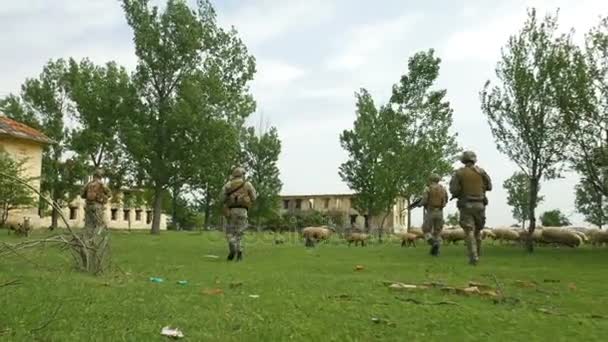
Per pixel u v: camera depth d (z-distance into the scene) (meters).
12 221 30.59
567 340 5.03
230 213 14.27
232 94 45.50
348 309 6.23
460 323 5.60
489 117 19.95
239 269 11.09
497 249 20.12
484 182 13.85
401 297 7.23
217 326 5.16
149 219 91.75
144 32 43.00
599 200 27.91
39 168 41.38
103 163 47.78
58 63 54.75
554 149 19.25
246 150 67.50
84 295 6.63
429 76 39.56
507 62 19.61
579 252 18.20
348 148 46.50
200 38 43.78
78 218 62.38
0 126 39.31
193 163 42.94
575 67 18.91
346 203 92.19
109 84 44.88
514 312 6.31
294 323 5.37
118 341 4.48
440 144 39.84
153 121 43.59
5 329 4.68
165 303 6.29
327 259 14.38
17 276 8.15
